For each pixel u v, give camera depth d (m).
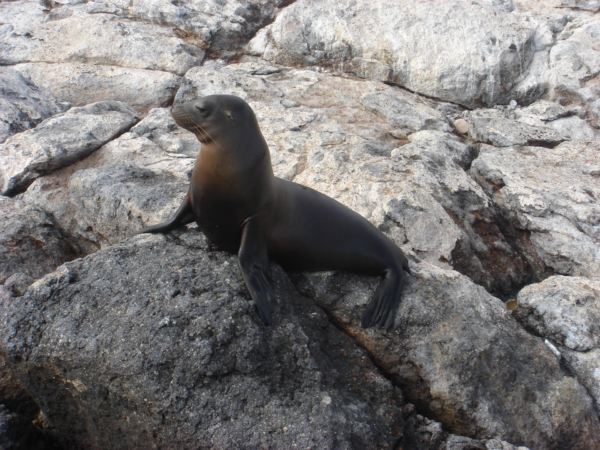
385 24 6.56
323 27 6.70
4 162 5.01
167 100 6.27
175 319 3.62
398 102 5.98
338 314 3.96
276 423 3.51
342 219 3.99
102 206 4.55
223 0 7.36
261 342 3.65
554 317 4.12
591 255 4.58
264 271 3.80
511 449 3.68
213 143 3.72
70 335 3.62
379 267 4.00
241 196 3.76
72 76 6.20
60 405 3.77
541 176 5.04
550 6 7.21
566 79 6.14
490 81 6.16
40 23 6.83
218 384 3.56
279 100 5.96
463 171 5.10
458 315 3.97
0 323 3.70
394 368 3.90
